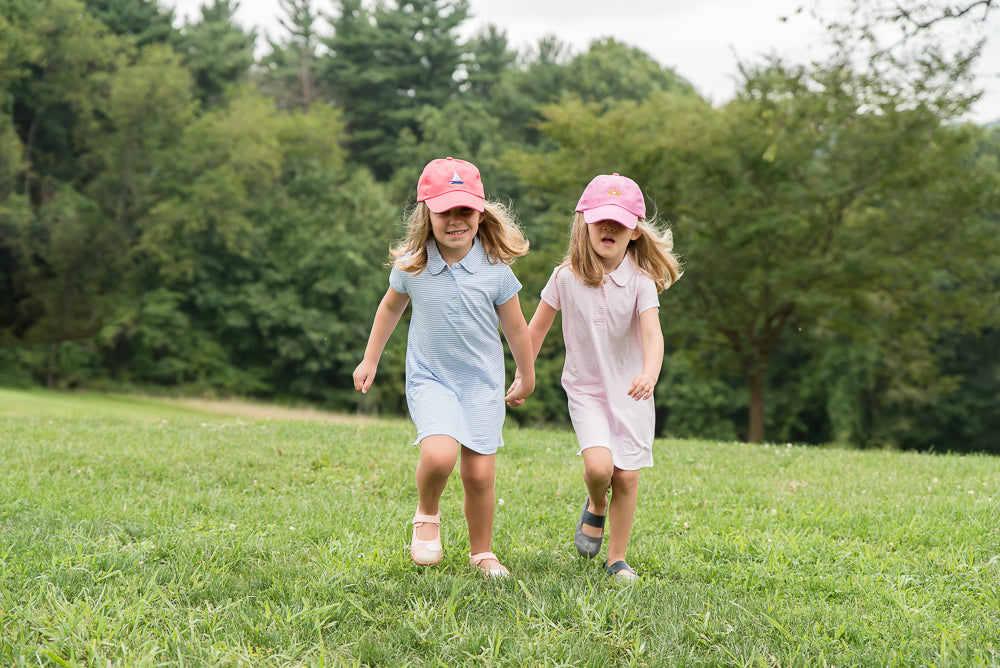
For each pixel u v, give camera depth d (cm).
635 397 347
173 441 737
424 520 354
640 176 1966
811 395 3172
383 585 332
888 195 1834
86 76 3300
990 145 2270
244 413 3173
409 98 4841
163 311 3459
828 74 1627
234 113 3591
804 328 2366
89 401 2880
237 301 3631
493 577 347
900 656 272
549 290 377
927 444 3169
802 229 1822
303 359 3669
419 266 340
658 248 373
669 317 1959
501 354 360
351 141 4834
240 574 355
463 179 334
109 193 3244
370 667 267
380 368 3619
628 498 371
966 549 410
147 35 3928
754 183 1889
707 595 332
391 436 809
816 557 394
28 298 2672
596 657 266
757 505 535
